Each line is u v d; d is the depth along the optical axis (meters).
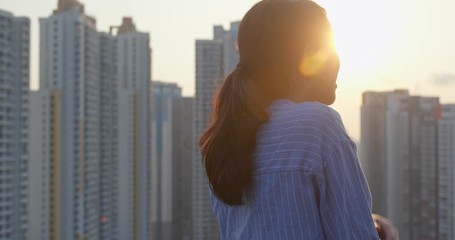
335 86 1.92
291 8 1.83
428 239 60.69
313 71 1.85
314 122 1.72
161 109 84.88
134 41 67.88
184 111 84.81
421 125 60.88
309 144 1.70
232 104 1.84
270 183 1.73
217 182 1.84
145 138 68.88
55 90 53.53
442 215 58.47
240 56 1.91
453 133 57.25
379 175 62.41
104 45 62.38
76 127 54.38
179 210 85.44
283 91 1.87
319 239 1.68
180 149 85.00
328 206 1.68
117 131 64.75
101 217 59.94
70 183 53.25
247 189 1.78
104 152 60.91
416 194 60.97
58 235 52.44
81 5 57.22
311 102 1.79
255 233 1.77
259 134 1.78
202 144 2.01
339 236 1.66
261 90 1.85
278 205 1.71
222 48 57.47
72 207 53.31
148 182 69.38
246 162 1.77
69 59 54.72
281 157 1.73
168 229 85.12
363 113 62.62
